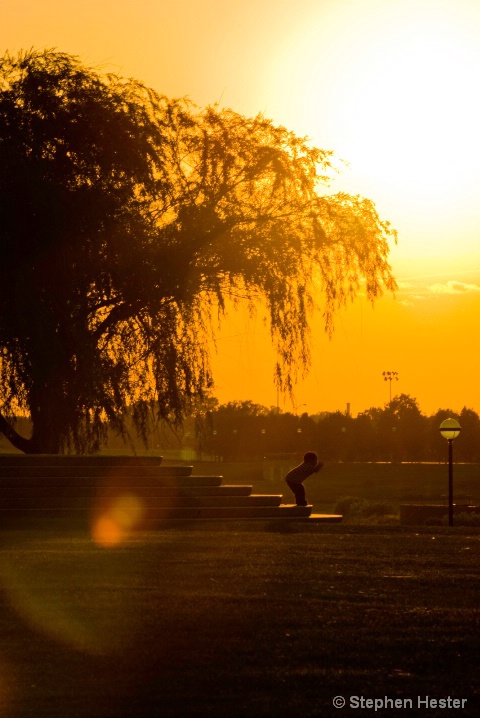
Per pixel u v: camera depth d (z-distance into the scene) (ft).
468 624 85.92
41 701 63.87
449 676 69.82
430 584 107.14
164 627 84.02
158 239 235.40
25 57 232.53
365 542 148.25
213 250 245.86
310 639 79.82
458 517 241.55
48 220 207.10
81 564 119.85
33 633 82.17
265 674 69.77
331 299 258.37
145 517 185.16
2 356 209.26
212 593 100.12
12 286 205.16
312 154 265.34
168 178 239.71
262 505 199.31
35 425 230.07
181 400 239.09
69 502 185.06
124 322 237.04
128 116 231.91
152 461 200.75
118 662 73.00
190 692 65.62
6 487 186.09
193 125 255.29
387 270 263.70
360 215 267.18
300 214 261.03
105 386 226.58
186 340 239.50
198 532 164.96
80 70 233.76
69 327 212.02
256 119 266.57
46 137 216.74
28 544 142.72
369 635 81.51
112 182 222.48
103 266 221.46
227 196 252.21
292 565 120.47
